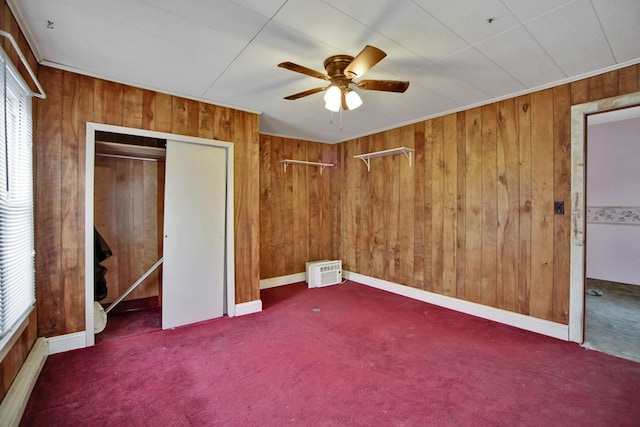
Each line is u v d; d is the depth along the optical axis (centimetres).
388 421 167
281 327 298
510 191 298
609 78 238
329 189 517
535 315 282
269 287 449
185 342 264
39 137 230
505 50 210
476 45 203
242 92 288
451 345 258
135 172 362
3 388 164
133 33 190
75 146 246
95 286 290
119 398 187
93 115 253
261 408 179
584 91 251
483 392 193
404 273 404
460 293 341
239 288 332
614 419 168
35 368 201
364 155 420
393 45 203
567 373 213
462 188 337
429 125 370
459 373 215
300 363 229
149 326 300
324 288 441
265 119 377
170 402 184
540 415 171
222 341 267
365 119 378
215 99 305
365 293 416
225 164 328
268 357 238
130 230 359
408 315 330
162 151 321
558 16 171
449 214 350
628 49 207
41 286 232
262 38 195
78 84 247
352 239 487
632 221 452
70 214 244
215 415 172
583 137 253
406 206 400
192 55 218
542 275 277
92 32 190
